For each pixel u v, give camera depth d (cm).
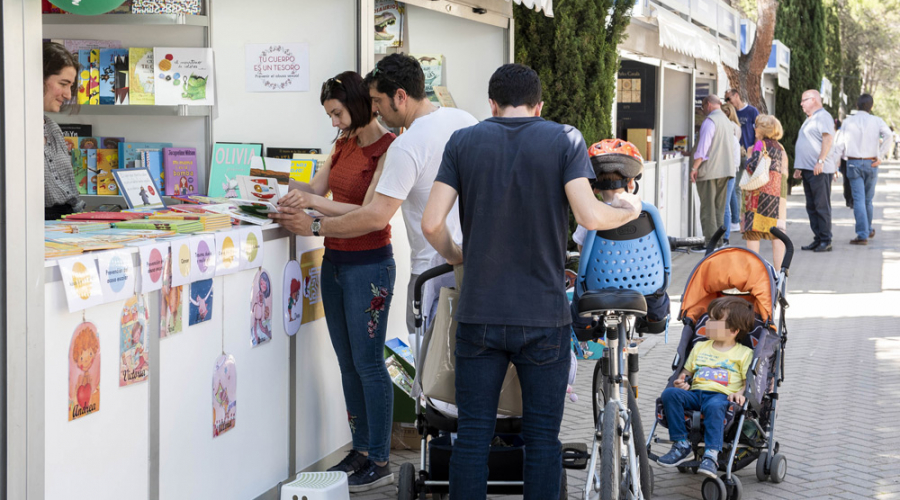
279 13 551
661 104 1307
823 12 2984
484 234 333
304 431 465
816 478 488
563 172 331
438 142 417
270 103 559
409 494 391
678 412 471
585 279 429
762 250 1424
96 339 312
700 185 1309
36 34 279
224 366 390
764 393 479
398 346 548
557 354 337
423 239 446
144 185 458
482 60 697
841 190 3073
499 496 459
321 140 555
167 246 344
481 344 335
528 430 343
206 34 559
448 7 618
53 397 294
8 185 271
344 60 546
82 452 309
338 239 447
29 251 279
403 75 431
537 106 351
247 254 402
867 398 648
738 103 1529
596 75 913
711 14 1527
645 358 768
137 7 551
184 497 366
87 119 579
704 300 516
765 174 987
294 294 449
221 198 469
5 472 277
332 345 482
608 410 360
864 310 981
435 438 414
